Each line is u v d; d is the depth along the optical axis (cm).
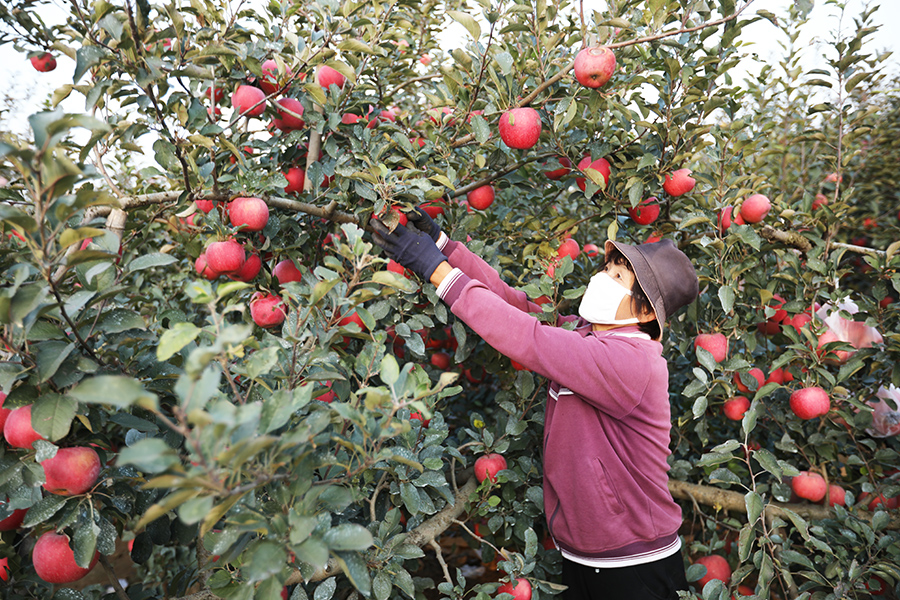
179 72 151
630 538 165
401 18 212
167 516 146
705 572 204
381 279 121
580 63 180
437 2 274
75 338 122
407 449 159
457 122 216
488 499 200
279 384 132
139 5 140
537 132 193
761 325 275
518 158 231
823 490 232
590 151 225
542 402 233
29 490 125
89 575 323
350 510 184
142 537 148
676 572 173
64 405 110
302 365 129
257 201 171
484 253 226
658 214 241
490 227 280
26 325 102
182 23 161
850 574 193
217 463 79
